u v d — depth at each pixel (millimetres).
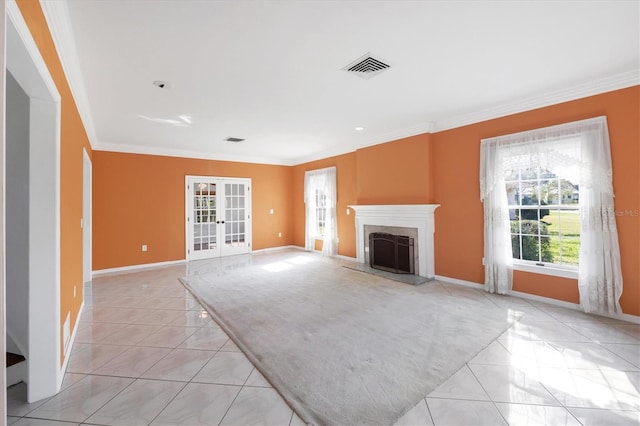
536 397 1907
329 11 2008
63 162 2305
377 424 1683
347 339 2713
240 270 5605
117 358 2436
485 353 2449
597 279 3176
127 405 1866
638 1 1949
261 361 2344
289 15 2041
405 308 3480
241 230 7441
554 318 3145
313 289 4293
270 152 7043
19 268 2182
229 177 7234
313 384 2047
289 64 2727
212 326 3078
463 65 2799
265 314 3342
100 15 1978
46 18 1720
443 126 4574
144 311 3525
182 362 2371
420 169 4762
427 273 4754
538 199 3758
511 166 3828
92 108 3746
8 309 2336
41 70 1618
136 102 3561
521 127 3756
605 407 1812
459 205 4422
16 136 2209
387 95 3498
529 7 2000
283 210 8211
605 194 3111
